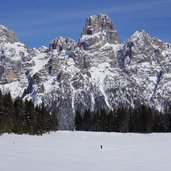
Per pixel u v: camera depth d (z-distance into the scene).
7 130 130.88
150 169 48.00
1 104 134.12
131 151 75.50
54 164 48.34
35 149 73.19
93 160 56.66
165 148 82.44
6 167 42.53
